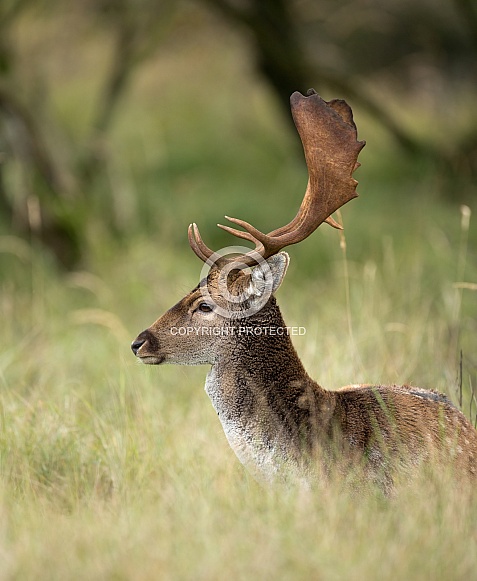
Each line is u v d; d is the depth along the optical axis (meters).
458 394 9.20
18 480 8.30
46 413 9.31
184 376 11.30
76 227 16.53
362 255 16.16
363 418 7.59
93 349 12.73
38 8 20.77
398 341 11.23
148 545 6.67
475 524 6.99
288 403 7.59
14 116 16.64
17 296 15.01
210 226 19.14
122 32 20.59
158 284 14.97
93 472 8.44
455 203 18.92
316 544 6.63
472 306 12.84
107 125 20.38
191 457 8.53
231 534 6.75
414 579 6.33
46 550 6.70
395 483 7.39
